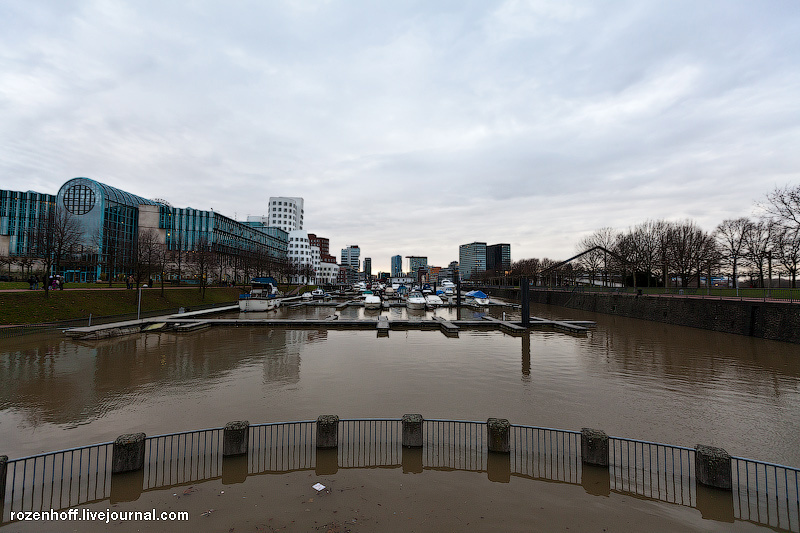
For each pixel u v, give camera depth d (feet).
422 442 36.32
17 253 261.85
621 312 181.78
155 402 52.49
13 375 66.28
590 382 63.98
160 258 236.43
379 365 76.28
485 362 79.30
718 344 100.07
